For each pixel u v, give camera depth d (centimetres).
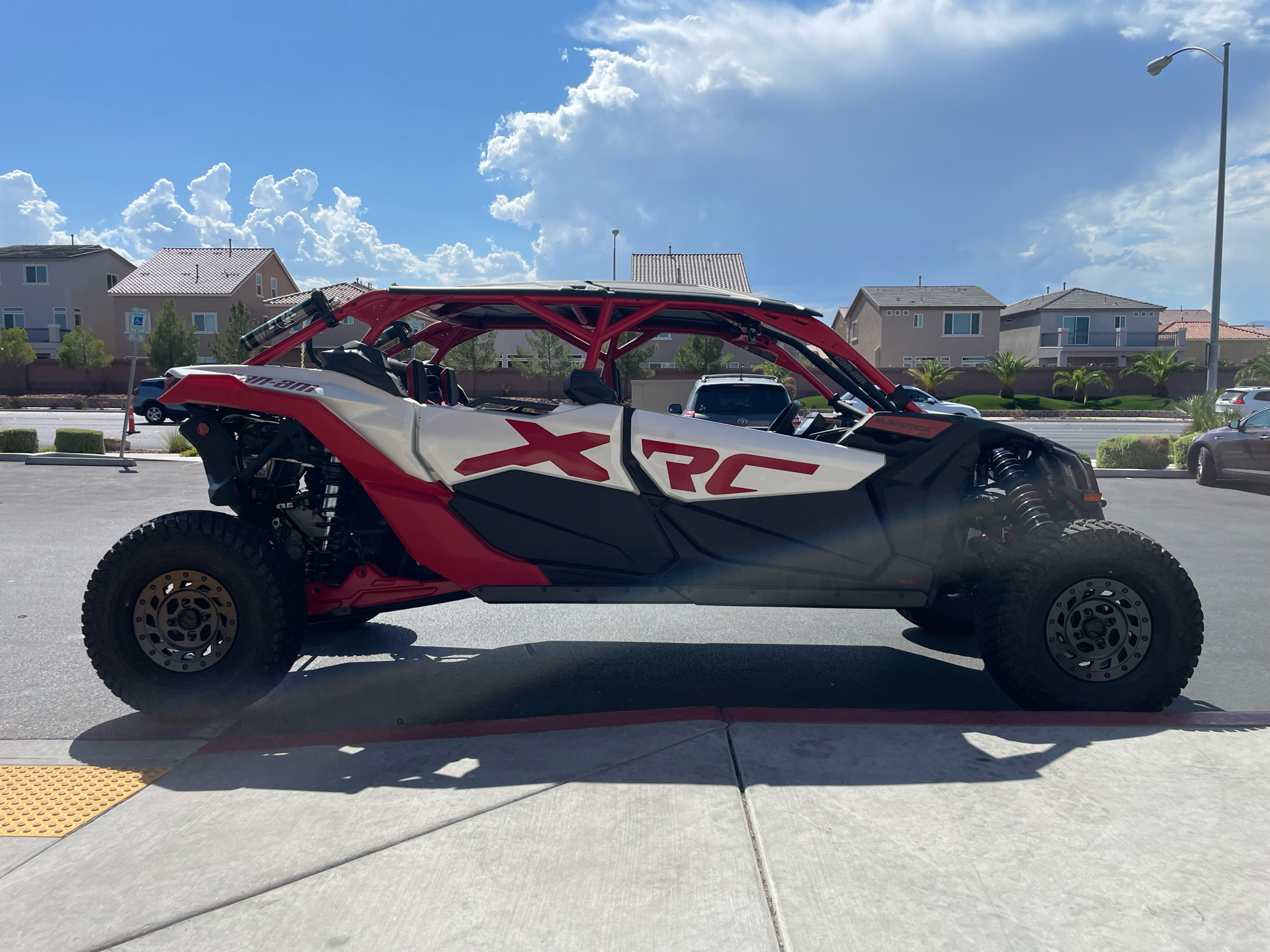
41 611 579
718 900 230
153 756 341
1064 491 401
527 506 395
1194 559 796
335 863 252
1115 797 285
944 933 216
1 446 1686
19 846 268
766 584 401
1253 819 270
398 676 459
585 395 399
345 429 391
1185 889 234
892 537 398
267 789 302
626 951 210
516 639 537
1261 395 2373
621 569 399
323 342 3528
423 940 215
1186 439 1627
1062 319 5672
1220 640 529
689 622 579
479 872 245
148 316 1593
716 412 970
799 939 213
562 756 322
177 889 240
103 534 886
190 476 1445
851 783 296
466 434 391
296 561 432
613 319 437
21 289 5472
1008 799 284
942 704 419
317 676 459
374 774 312
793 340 423
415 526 395
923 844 257
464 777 307
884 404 421
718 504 395
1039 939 213
